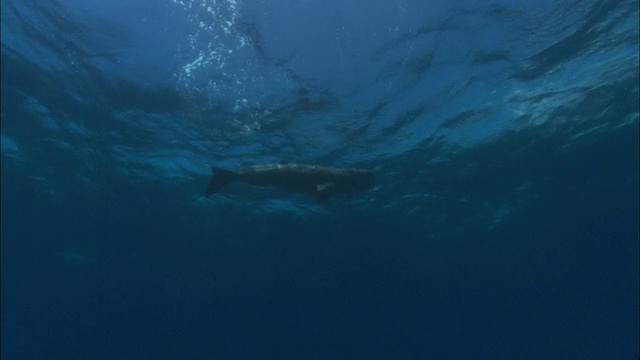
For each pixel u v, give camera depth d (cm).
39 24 1213
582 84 1562
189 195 2145
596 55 1406
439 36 1234
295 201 2181
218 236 2538
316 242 2617
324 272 2988
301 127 1599
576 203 2361
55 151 1867
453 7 1145
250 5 1107
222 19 1148
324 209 2283
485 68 1389
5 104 1564
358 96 1448
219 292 3319
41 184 2119
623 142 1923
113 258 2855
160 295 3431
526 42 1300
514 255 2975
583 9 1211
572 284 3466
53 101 1545
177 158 1841
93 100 1519
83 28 1207
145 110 1532
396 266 2988
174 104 1484
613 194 2292
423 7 1138
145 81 1384
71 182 2095
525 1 1152
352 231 2523
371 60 1289
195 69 1323
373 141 1720
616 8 1226
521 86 1505
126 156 1859
